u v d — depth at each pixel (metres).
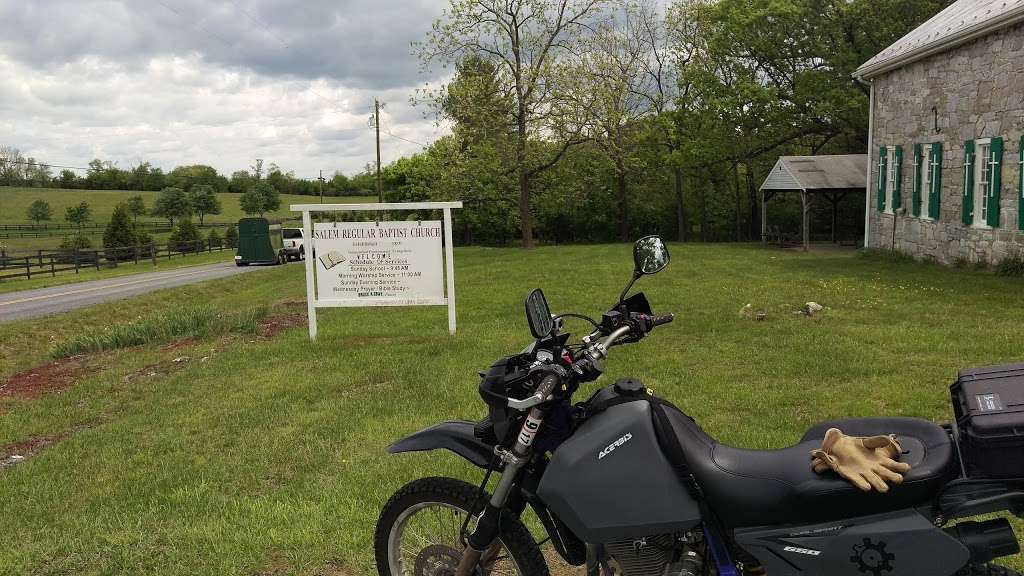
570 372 2.99
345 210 11.45
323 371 9.41
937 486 2.57
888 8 30.73
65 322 17.84
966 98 18.12
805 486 2.63
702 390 7.47
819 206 41.47
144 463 6.27
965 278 15.73
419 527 3.60
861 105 31.81
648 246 3.22
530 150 35.47
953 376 7.45
